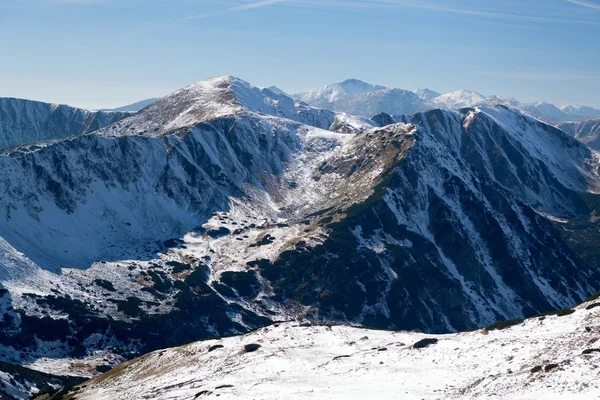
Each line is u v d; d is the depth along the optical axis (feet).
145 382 342.64
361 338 343.46
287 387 260.01
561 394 196.34
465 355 263.08
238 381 284.61
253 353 332.60
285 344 345.72
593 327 248.52
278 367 301.02
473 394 218.38
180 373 337.52
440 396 225.15
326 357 310.86
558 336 252.21
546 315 289.94
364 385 249.96
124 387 347.77
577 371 206.28
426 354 277.23
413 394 231.71
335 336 354.33
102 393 349.41
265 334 371.15
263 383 270.87
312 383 262.47
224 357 341.62
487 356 253.85
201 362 346.33
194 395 274.57
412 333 350.43
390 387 243.19
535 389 204.95
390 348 304.09
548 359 228.02
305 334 361.10
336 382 259.80
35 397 420.36
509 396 206.49
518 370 227.20
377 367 271.90
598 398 186.80
